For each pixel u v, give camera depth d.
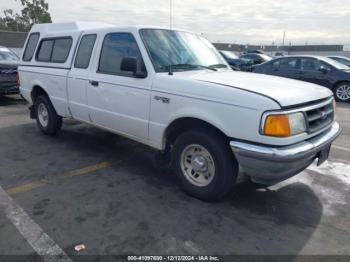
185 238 2.88
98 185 3.94
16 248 2.70
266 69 11.98
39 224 3.05
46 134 6.07
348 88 10.39
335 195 3.79
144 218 3.20
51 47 5.56
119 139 5.91
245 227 3.08
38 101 6.04
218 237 2.91
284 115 2.89
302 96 3.17
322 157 3.49
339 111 8.91
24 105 9.16
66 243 2.77
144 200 3.57
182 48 4.25
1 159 4.77
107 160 4.83
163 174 4.34
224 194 3.44
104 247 2.73
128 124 4.13
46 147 5.38
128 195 3.69
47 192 3.72
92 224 3.07
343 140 6.02
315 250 2.76
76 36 4.98
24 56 6.26
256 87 3.20
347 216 3.32
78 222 3.10
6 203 3.44
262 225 3.12
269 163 2.91
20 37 21.84
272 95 2.97
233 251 2.72
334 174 4.41
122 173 4.34
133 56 3.98
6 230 2.95
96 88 4.46
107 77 4.28
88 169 4.46
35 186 3.88
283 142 2.90
